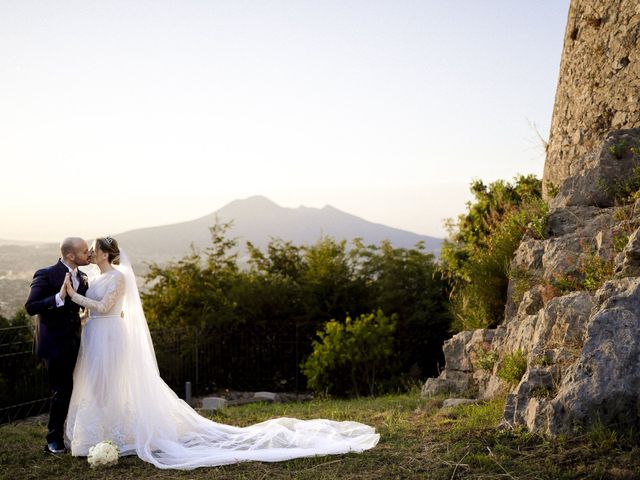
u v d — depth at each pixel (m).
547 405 5.30
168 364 12.84
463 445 5.38
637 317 5.26
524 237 9.43
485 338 9.30
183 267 15.77
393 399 9.41
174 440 6.32
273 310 14.94
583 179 8.96
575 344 5.92
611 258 6.96
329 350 12.80
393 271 15.48
